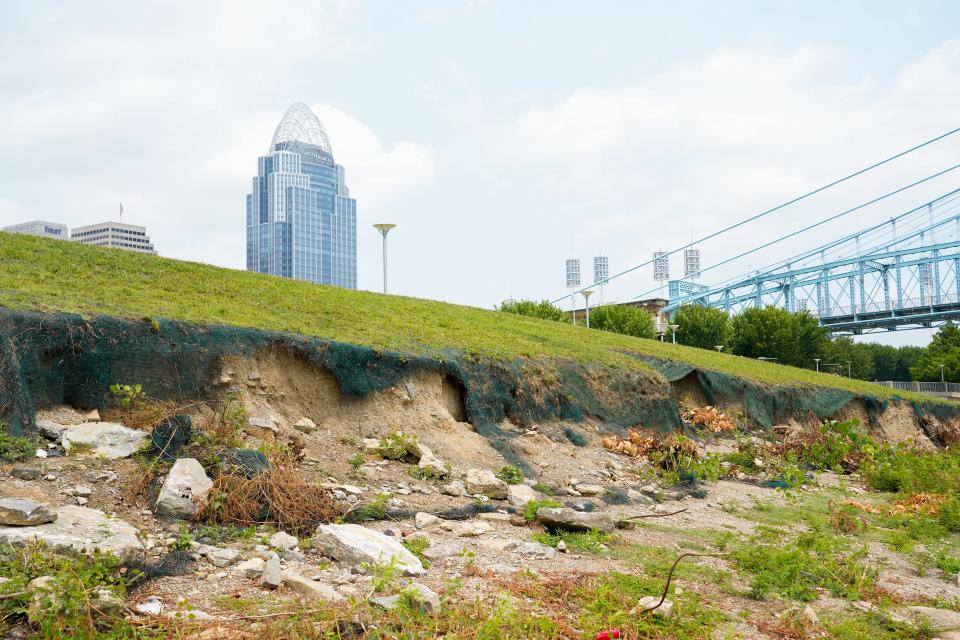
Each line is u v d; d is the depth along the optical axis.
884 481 16.84
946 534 11.96
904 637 6.51
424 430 12.99
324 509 8.58
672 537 9.89
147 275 14.35
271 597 5.96
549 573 7.36
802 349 74.94
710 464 15.49
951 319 101.75
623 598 6.62
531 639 5.42
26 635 4.84
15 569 5.49
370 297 19.83
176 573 6.36
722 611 6.80
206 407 10.83
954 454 24.08
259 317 13.02
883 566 9.24
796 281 116.88
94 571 5.35
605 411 17.86
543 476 13.23
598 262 114.44
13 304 9.43
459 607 5.81
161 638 4.91
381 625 5.34
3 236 14.32
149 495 7.95
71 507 7.11
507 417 15.34
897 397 33.25
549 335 21.53
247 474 8.65
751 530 10.89
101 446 8.63
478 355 15.41
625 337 28.70
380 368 13.19
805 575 8.19
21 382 8.72
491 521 9.57
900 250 106.81
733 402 24.08
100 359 9.88
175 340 10.84
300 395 12.12
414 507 9.71
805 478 16.84
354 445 11.78
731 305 121.88
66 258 13.75
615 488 13.15
